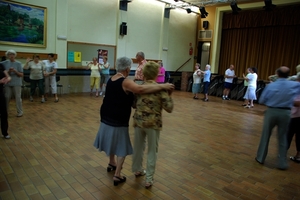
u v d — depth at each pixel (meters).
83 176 2.84
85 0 8.72
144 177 2.91
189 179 2.92
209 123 5.68
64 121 5.06
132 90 2.41
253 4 10.59
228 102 9.12
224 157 3.67
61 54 8.35
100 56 9.41
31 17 7.55
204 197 2.55
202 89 11.21
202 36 12.78
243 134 4.92
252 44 11.50
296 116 3.52
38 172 2.87
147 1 10.64
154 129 2.54
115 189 2.60
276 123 3.32
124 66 2.56
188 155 3.67
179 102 8.43
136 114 2.59
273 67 10.95
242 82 9.91
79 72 8.97
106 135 2.55
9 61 4.80
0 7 6.91
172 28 11.91
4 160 3.13
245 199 2.55
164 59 11.77
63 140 3.97
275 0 9.85
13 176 2.74
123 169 3.09
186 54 12.88
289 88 3.17
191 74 11.68
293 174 3.23
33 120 4.99
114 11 9.60
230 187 2.79
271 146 4.30
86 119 5.30
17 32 7.33
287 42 10.43
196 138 4.50
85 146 3.76
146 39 10.94
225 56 12.48
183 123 5.55
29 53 7.62
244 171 3.23
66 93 8.67
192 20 12.77
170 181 2.85
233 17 11.79
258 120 6.25
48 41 8.05
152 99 2.50
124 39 10.02
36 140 3.90
